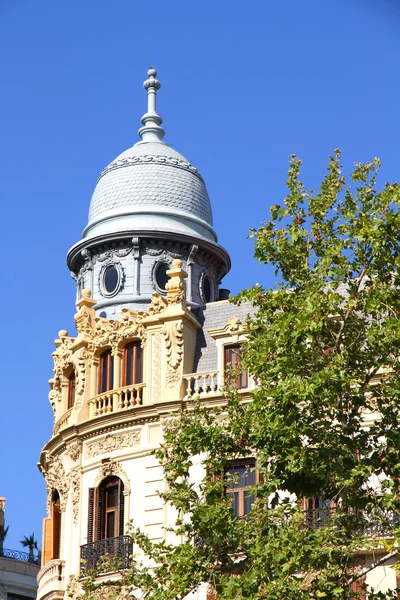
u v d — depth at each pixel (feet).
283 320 145.69
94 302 218.18
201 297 233.35
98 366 212.23
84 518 203.92
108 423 204.03
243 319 207.31
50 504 216.33
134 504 198.18
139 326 207.41
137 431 202.08
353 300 145.89
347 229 150.51
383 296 144.46
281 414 146.41
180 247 232.94
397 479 142.41
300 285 153.58
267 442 145.28
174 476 149.69
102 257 231.71
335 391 142.10
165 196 236.84
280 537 137.59
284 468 145.89
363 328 149.18
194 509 146.30
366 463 143.54
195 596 186.50
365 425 184.03
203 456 196.03
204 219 241.14
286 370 145.28
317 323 144.36
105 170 243.40
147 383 203.62
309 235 153.38
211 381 201.46
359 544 138.00
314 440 144.56
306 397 141.49
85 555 199.62
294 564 134.62
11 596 287.07
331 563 138.00
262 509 143.13
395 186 150.10
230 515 147.13
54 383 223.51
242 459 191.42
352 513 159.84
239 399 153.79
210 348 206.28
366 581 176.04
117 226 232.53
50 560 207.72
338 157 155.63
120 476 200.95
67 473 209.87
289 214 154.40
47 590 205.87
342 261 149.28
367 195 151.43
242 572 145.18
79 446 208.13
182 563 143.43
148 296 227.61
